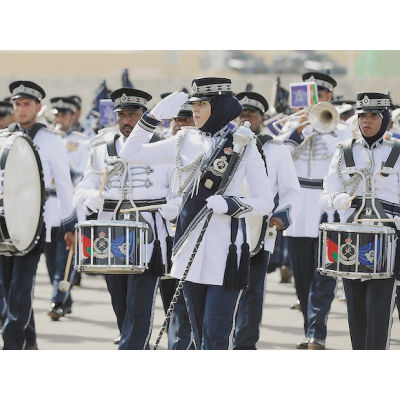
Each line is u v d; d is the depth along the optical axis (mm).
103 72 109312
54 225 39656
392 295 26469
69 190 31531
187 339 29500
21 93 31484
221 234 24141
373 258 25562
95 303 44469
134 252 26109
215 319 24000
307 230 34438
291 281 52719
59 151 31531
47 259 40250
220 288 24031
